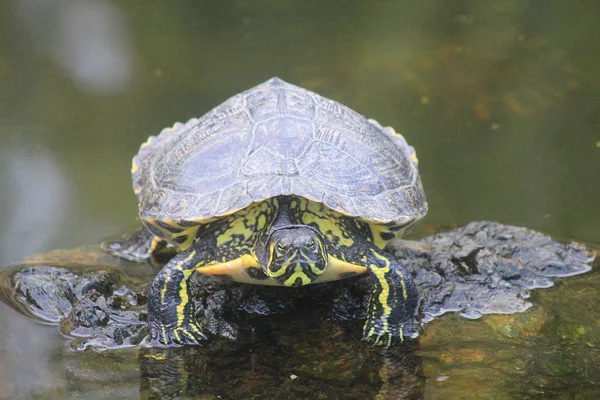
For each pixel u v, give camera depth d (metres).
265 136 9.07
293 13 25.80
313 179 8.45
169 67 22.38
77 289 9.28
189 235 9.08
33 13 25.84
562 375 7.60
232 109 9.91
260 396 7.40
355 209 8.38
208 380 7.74
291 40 23.67
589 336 8.42
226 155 9.03
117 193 16.73
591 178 16.09
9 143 18.67
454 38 22.62
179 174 9.17
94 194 16.56
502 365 7.83
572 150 17.05
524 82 19.78
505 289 9.57
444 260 10.05
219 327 8.67
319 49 22.89
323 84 20.55
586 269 10.21
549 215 14.84
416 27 23.78
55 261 10.84
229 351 8.30
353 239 8.58
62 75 22.12
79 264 10.54
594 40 21.56
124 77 21.77
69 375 7.85
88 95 21.00
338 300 9.27
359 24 24.55
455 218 14.93
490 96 19.34
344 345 8.41
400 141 11.62
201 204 8.52
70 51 23.47
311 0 26.72
